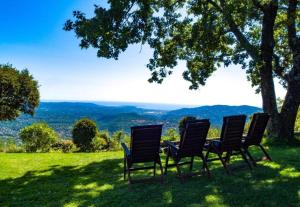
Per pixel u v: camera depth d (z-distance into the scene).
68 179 8.05
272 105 12.80
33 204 6.00
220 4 13.21
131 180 6.55
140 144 6.27
